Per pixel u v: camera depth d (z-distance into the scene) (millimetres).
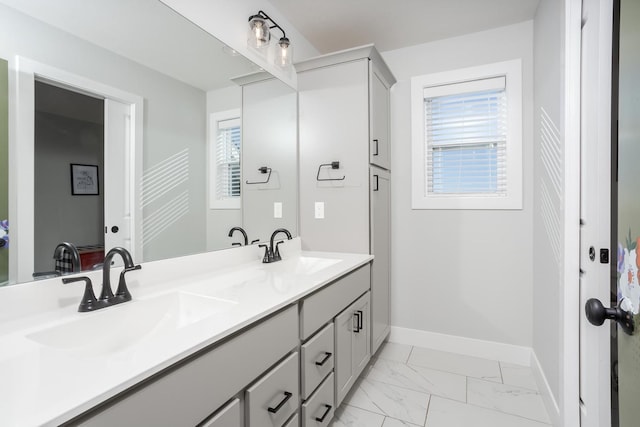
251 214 1818
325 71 2143
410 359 2275
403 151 2533
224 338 864
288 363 1159
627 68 788
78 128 1024
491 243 2293
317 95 2172
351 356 1738
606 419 979
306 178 2215
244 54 1733
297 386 1219
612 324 876
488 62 2264
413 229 2514
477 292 2338
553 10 1554
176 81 1366
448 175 2441
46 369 627
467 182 2389
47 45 945
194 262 1443
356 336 1813
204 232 1522
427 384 1954
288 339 1156
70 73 1003
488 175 2332
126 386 590
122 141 1158
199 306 1131
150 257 1261
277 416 1088
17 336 776
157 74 1285
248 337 946
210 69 1539
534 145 2098
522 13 2078
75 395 539
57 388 560
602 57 939
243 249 1743
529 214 2184
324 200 2164
